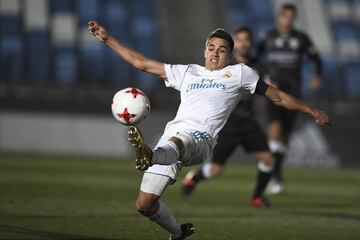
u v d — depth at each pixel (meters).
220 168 39.44
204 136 21.78
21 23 104.25
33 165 59.56
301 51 47.03
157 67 23.00
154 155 19.44
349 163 78.56
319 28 111.25
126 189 44.00
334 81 103.50
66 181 47.41
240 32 37.25
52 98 87.75
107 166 63.03
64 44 102.62
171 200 39.50
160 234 25.66
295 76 47.03
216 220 30.69
